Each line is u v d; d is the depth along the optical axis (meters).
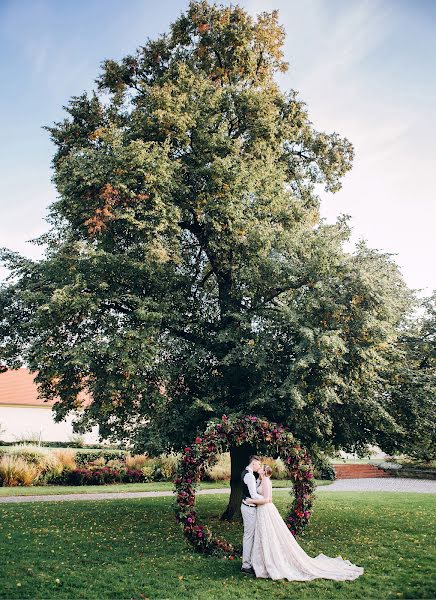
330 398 10.95
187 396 12.78
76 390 12.52
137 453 12.08
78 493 20.34
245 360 11.42
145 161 12.23
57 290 10.66
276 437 10.44
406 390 12.84
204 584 7.67
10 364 13.27
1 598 6.75
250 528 8.48
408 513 15.26
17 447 24.00
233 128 16.20
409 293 13.73
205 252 14.73
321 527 12.84
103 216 12.03
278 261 12.23
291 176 18.98
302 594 7.20
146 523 13.04
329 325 11.39
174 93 14.65
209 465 10.20
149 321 11.63
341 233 12.55
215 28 16.64
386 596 7.10
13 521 12.54
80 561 8.81
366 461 38.91
